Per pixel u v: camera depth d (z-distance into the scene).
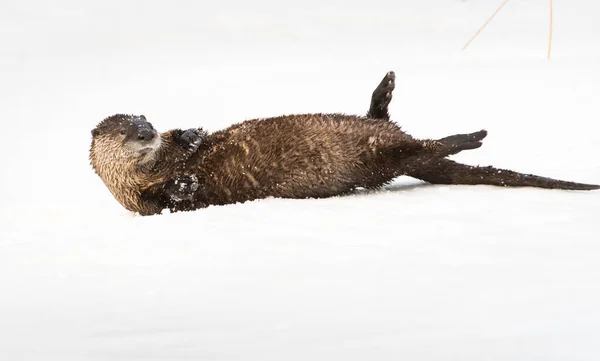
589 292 15.70
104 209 30.02
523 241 19.53
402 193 26.62
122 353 14.09
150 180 27.25
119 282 18.64
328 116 27.09
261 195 26.83
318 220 22.97
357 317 15.26
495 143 36.62
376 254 19.19
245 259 19.59
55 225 26.72
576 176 28.03
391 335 14.23
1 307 17.36
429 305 15.61
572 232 20.09
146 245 21.66
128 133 26.83
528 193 25.19
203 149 27.19
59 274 19.72
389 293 16.47
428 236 20.48
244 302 16.55
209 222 23.67
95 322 15.93
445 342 13.72
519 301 15.47
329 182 26.73
